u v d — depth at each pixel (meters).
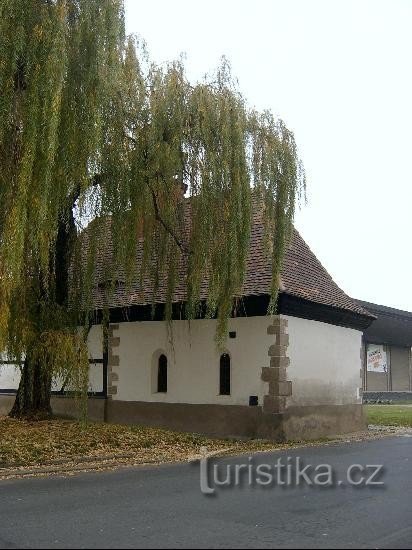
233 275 14.39
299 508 7.68
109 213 13.55
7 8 11.12
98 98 11.93
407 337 42.81
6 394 21.48
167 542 6.09
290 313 16.44
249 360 16.41
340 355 18.92
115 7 12.51
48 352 13.84
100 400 19.23
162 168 13.91
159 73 14.30
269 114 15.31
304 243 20.64
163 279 16.22
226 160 13.98
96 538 6.25
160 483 9.57
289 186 15.02
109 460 12.13
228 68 16.16
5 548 5.91
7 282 11.20
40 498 8.37
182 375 17.62
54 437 13.87
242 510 7.57
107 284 15.14
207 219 14.12
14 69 11.06
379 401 36.19
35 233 11.45
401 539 6.23
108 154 13.27
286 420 15.96
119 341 19.06
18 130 11.45
